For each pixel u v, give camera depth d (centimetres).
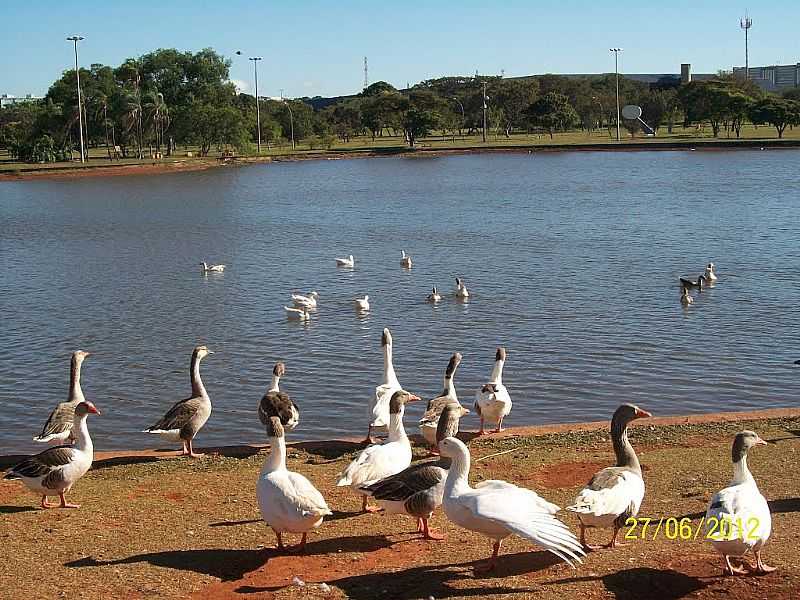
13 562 1010
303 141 16850
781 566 920
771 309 2858
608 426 1551
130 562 1003
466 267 3912
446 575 939
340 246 4728
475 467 1328
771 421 1526
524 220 5531
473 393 2036
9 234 5422
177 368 2330
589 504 920
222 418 1891
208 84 13338
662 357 2303
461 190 7706
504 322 2788
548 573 933
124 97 12106
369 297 3322
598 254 4122
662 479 1227
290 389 2100
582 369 2206
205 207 6888
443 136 17725
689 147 12156
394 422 1183
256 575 962
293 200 7275
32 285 3672
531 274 3659
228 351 2508
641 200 6381
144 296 3409
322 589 912
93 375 2269
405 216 5994
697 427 1501
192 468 1397
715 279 3338
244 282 3712
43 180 9775
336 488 1263
